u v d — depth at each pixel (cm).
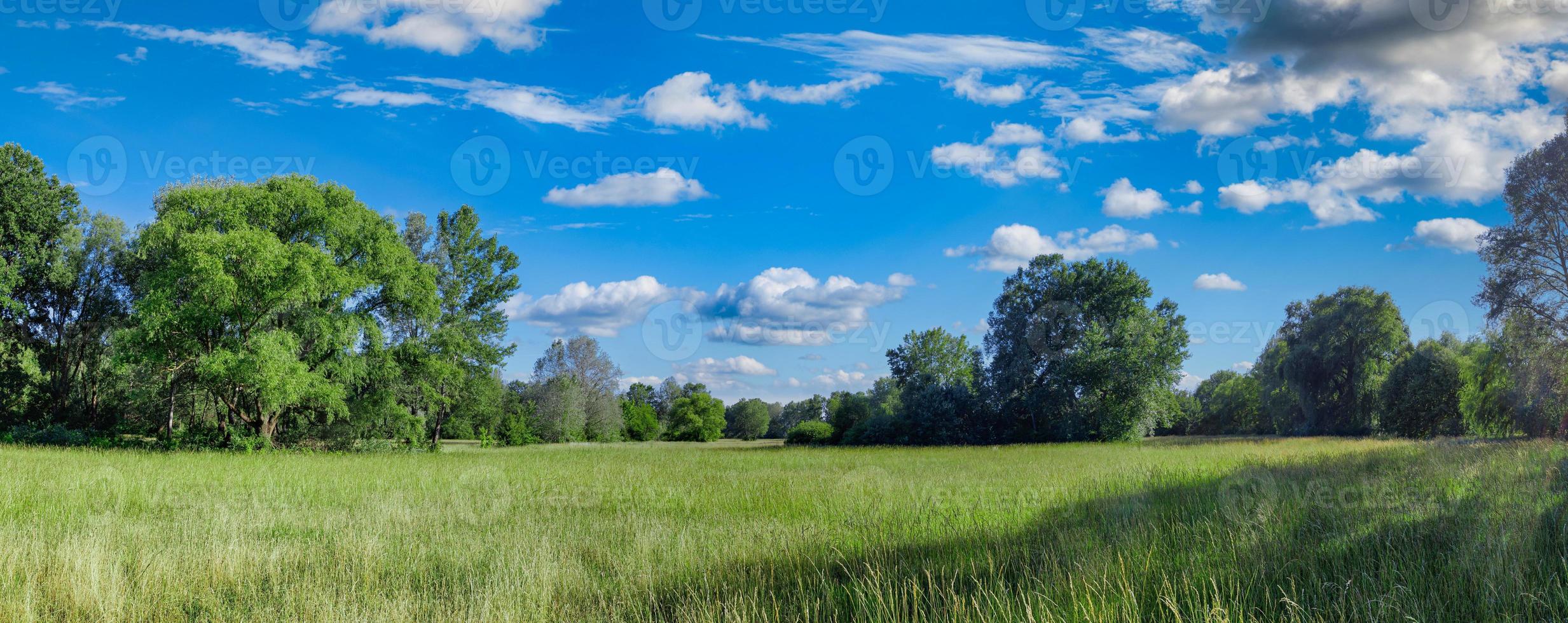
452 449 4425
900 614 550
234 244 2961
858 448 4562
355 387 3819
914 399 5956
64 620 546
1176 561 653
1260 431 7844
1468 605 500
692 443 8594
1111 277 5722
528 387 7625
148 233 3105
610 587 650
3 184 3653
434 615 569
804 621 553
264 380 2988
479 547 816
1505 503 806
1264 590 560
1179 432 7894
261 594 630
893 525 904
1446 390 4169
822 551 763
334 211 3478
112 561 688
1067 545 724
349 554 761
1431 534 698
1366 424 5522
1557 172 3153
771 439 12488
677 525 970
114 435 3750
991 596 553
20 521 909
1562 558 577
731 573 685
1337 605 507
